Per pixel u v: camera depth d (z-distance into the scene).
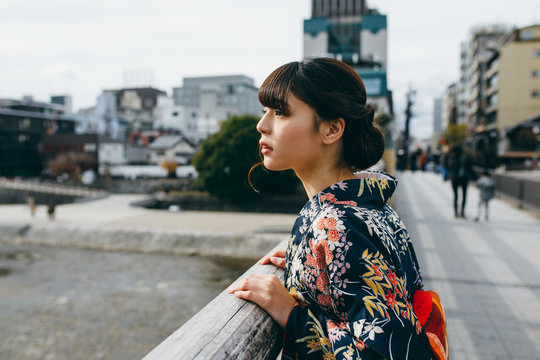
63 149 62.81
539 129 39.41
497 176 13.74
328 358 0.67
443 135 61.41
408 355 0.58
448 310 3.96
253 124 34.69
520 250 6.29
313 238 0.70
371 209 0.74
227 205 35.34
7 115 59.62
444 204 11.44
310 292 0.73
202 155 35.53
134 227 21.86
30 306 13.50
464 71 74.25
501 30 64.12
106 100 78.88
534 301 4.18
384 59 35.69
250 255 19.25
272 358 0.70
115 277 16.41
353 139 0.81
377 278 0.62
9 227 22.69
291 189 35.66
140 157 67.69
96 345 10.73
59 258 19.33
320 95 0.73
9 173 59.44
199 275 16.56
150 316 12.55
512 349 3.16
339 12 35.94
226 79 101.94
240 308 0.71
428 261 5.68
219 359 0.55
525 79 45.34
